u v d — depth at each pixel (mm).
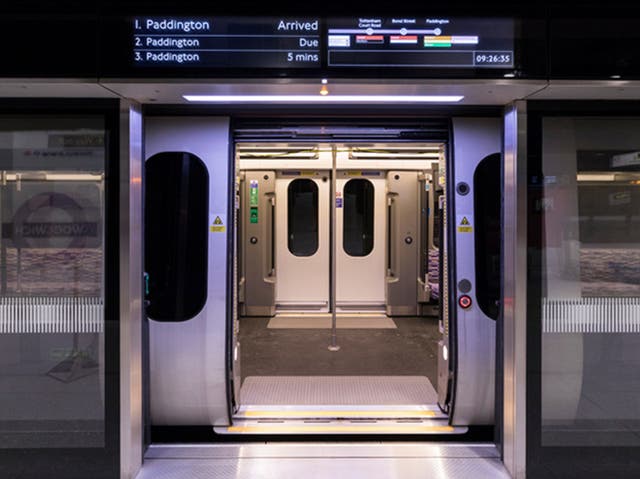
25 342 3078
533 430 3045
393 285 7402
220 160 3434
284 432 3484
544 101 3033
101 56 2607
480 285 3477
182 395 3445
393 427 3559
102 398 3047
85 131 3020
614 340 3098
